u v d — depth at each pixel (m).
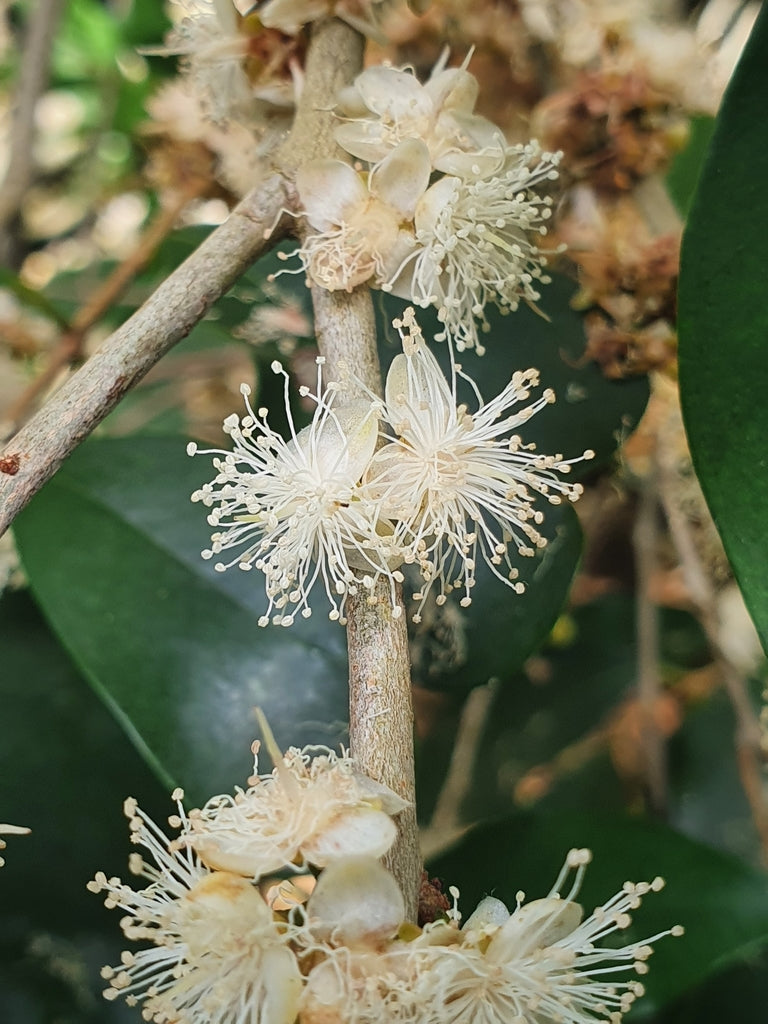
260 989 0.06
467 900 0.10
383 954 0.06
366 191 0.08
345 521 0.07
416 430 0.07
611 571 0.16
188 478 0.11
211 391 0.17
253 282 0.12
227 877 0.06
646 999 0.09
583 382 0.11
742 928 0.09
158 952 0.06
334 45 0.09
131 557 0.10
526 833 0.10
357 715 0.06
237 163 0.12
